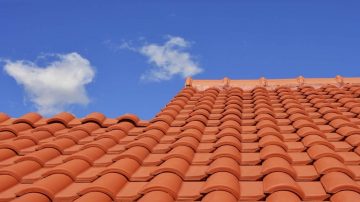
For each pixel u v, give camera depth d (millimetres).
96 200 3348
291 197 3201
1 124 6484
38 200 3465
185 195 3430
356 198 3105
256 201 3377
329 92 7379
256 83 8297
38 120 6539
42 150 4793
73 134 5438
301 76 8234
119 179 3770
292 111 5973
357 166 3980
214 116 6070
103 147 4789
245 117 5961
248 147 4582
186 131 5125
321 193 3385
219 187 3348
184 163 4066
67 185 3842
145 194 3424
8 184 3971
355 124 5352
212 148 4535
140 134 5406
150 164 4230
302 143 4637
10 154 4965
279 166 3684
